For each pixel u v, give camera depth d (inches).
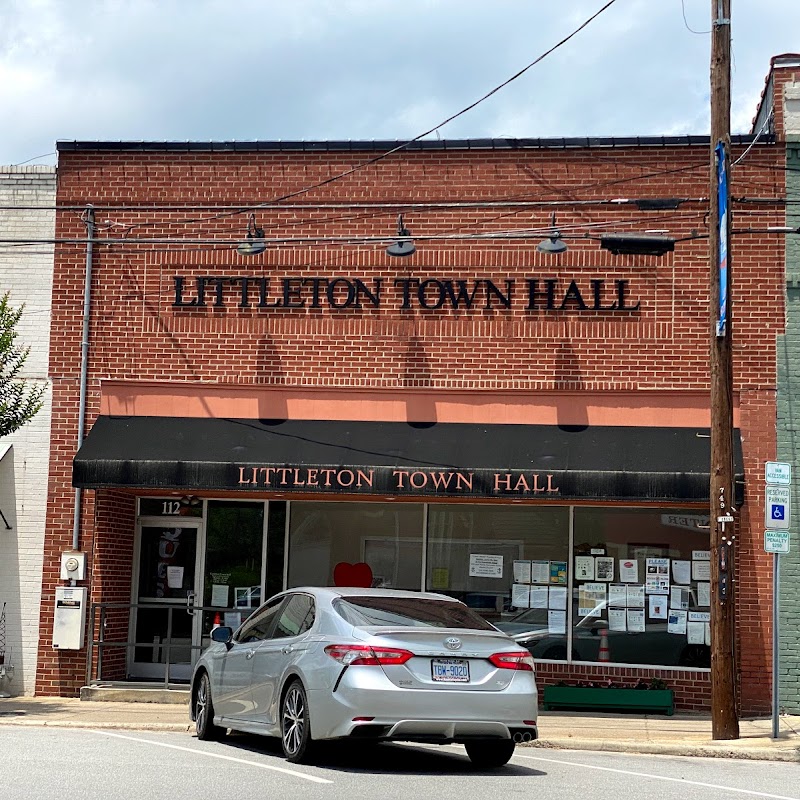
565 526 681.0
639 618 668.1
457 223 685.3
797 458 646.5
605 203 665.6
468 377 676.7
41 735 506.3
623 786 386.9
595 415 666.2
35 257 707.4
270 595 708.0
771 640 636.1
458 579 687.1
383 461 644.7
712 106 556.4
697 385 661.3
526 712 404.8
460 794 347.9
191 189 703.1
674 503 650.8
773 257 662.5
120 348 697.0
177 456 655.1
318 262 691.4
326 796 335.3
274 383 686.5
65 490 692.1
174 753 438.0
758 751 502.0
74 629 676.7
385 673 390.3
